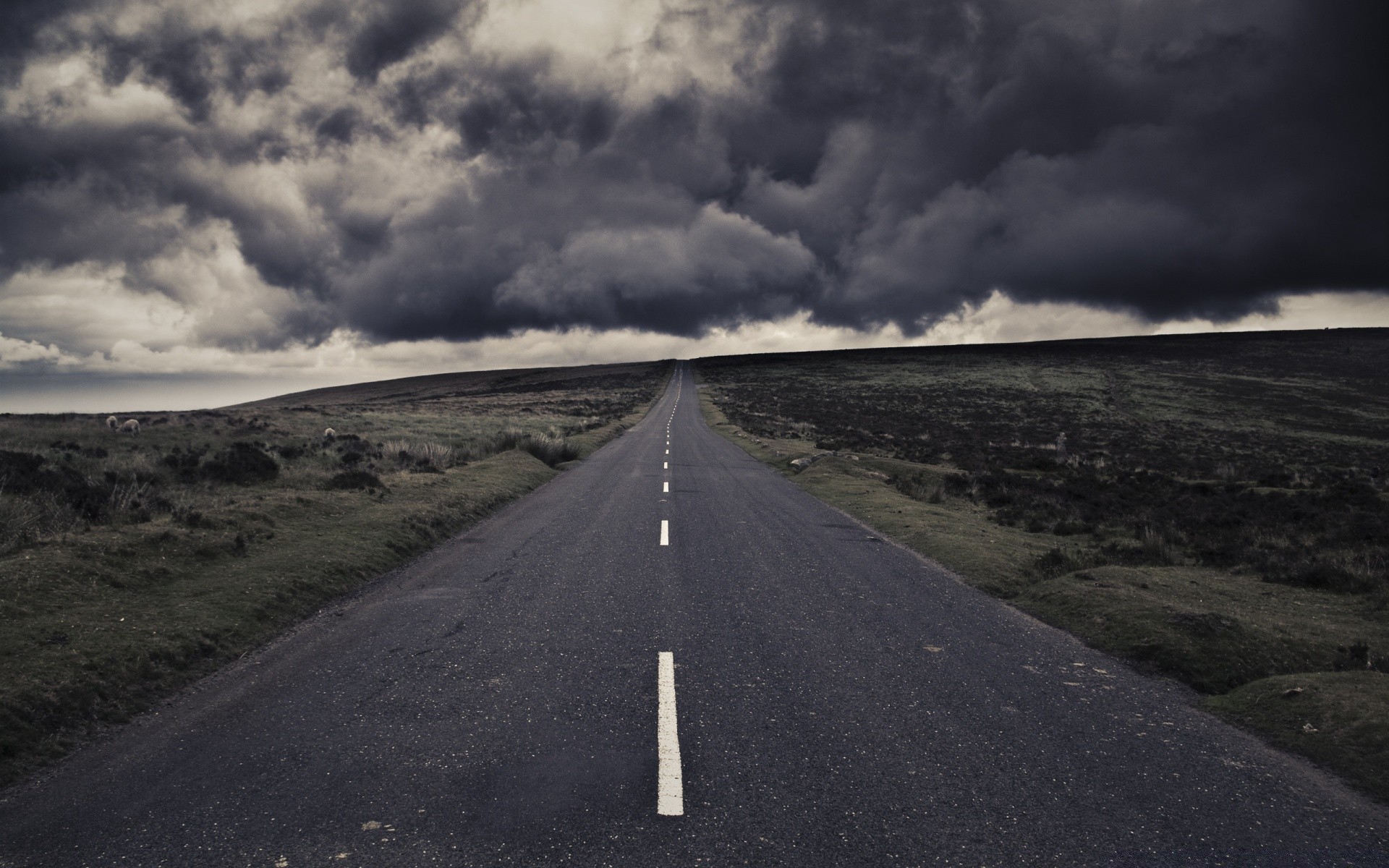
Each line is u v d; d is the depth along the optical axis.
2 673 4.67
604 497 16.16
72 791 3.60
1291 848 3.19
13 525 8.34
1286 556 10.62
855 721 4.54
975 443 38.12
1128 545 11.09
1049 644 6.29
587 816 3.36
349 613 6.99
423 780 3.71
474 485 15.83
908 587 8.33
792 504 15.43
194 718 4.54
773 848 3.11
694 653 5.84
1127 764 4.02
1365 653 6.04
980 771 3.89
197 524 9.03
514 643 6.06
